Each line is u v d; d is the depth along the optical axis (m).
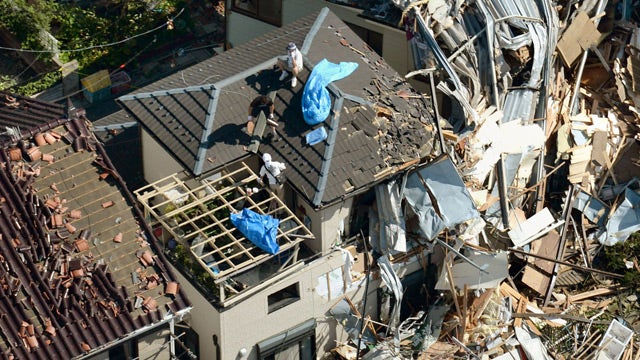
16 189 126.38
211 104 141.50
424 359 143.38
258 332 137.00
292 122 141.12
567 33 172.12
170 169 144.62
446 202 141.75
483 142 153.00
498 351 147.75
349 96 142.25
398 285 142.38
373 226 143.00
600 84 176.75
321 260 138.50
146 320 122.81
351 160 137.88
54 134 132.88
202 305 135.00
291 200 140.88
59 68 188.88
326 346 145.50
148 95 146.62
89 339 119.94
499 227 155.38
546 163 167.62
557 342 152.00
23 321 118.50
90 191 130.25
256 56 149.88
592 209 166.25
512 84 162.62
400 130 142.25
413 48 156.88
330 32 153.25
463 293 147.12
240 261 133.50
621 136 172.75
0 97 141.00
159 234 138.75
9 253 121.75
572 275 161.75
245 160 143.00
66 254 124.44
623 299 159.88
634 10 184.50
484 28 158.12
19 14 190.75
